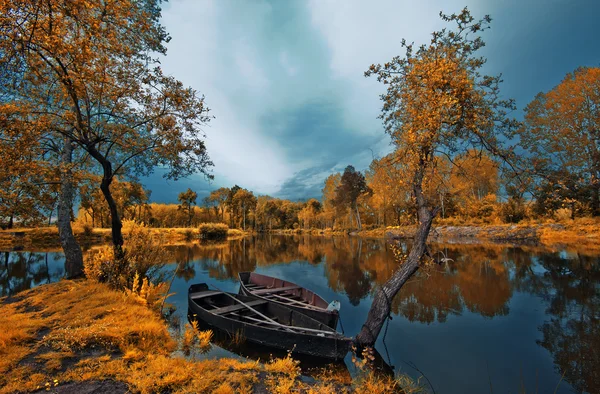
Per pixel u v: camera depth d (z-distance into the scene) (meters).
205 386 3.79
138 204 43.53
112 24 6.70
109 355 4.59
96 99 8.52
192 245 34.34
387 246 29.14
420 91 5.61
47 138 8.37
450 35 5.82
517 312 8.37
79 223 32.91
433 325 7.54
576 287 10.70
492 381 4.91
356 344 5.91
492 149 5.57
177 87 8.35
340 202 53.84
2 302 7.53
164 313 8.21
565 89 22.78
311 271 16.61
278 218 86.00
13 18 4.72
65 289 8.31
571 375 5.09
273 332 6.03
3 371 3.92
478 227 32.03
